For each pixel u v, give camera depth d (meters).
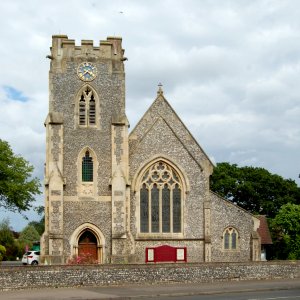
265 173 74.44
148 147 45.28
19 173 51.91
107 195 43.06
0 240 77.12
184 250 44.50
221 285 33.47
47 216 41.88
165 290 30.62
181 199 45.22
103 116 43.94
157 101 46.34
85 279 32.66
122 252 42.09
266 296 27.56
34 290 30.67
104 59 44.59
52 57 44.00
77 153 43.22
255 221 46.16
